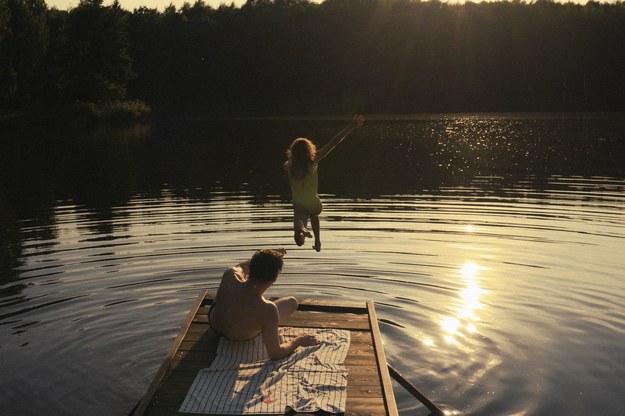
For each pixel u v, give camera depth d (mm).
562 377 7496
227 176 24312
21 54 65562
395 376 7383
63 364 7871
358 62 90625
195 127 57344
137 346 8375
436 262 11906
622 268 11383
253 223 15250
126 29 88125
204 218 15969
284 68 91375
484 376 7562
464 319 9234
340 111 88000
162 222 15539
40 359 7988
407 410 6934
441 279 10953
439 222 15203
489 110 88250
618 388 7227
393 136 43406
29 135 48062
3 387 7312
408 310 9570
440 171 25047
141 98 89375
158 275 11156
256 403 6129
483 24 87875
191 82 90500
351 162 28641
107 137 45938
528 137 41531
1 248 13125
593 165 26312
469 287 10539
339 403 6137
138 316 9344
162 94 90250
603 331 8758
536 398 7039
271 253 7207
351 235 13922
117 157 31922
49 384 7391
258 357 7141
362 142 38969
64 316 9336
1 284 10742
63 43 71188
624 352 8109
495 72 88312
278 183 22266
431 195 19219
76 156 32531
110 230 14648
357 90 90562
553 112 83250
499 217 15719
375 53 90125
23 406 6918
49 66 67938
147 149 36188
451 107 88750
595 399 6988
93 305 9766
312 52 91062
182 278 10992
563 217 15602
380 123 59656
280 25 91188
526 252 12500
